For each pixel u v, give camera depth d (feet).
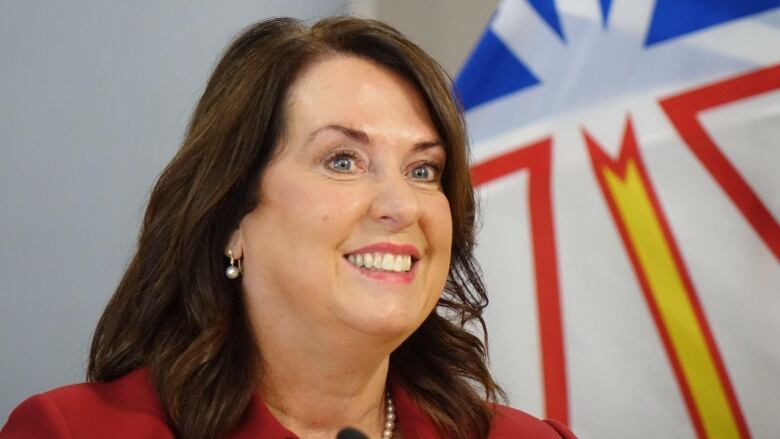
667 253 15.89
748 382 15.55
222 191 11.50
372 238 11.25
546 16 16.75
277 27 12.13
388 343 11.46
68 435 10.96
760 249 15.67
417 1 20.83
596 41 16.56
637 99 16.30
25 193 19.35
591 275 16.08
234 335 11.76
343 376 11.76
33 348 19.31
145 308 11.90
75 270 19.45
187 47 19.75
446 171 12.22
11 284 19.29
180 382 11.36
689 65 16.20
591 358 15.96
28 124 19.39
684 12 16.35
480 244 16.40
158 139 19.63
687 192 15.96
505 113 16.65
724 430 15.55
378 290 11.20
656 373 15.78
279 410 11.96
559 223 16.26
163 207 11.94
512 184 16.48
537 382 16.07
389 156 11.44
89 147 19.52
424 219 11.56
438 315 13.08
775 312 15.57
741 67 16.01
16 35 19.38
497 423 13.04
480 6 20.79
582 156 16.35
